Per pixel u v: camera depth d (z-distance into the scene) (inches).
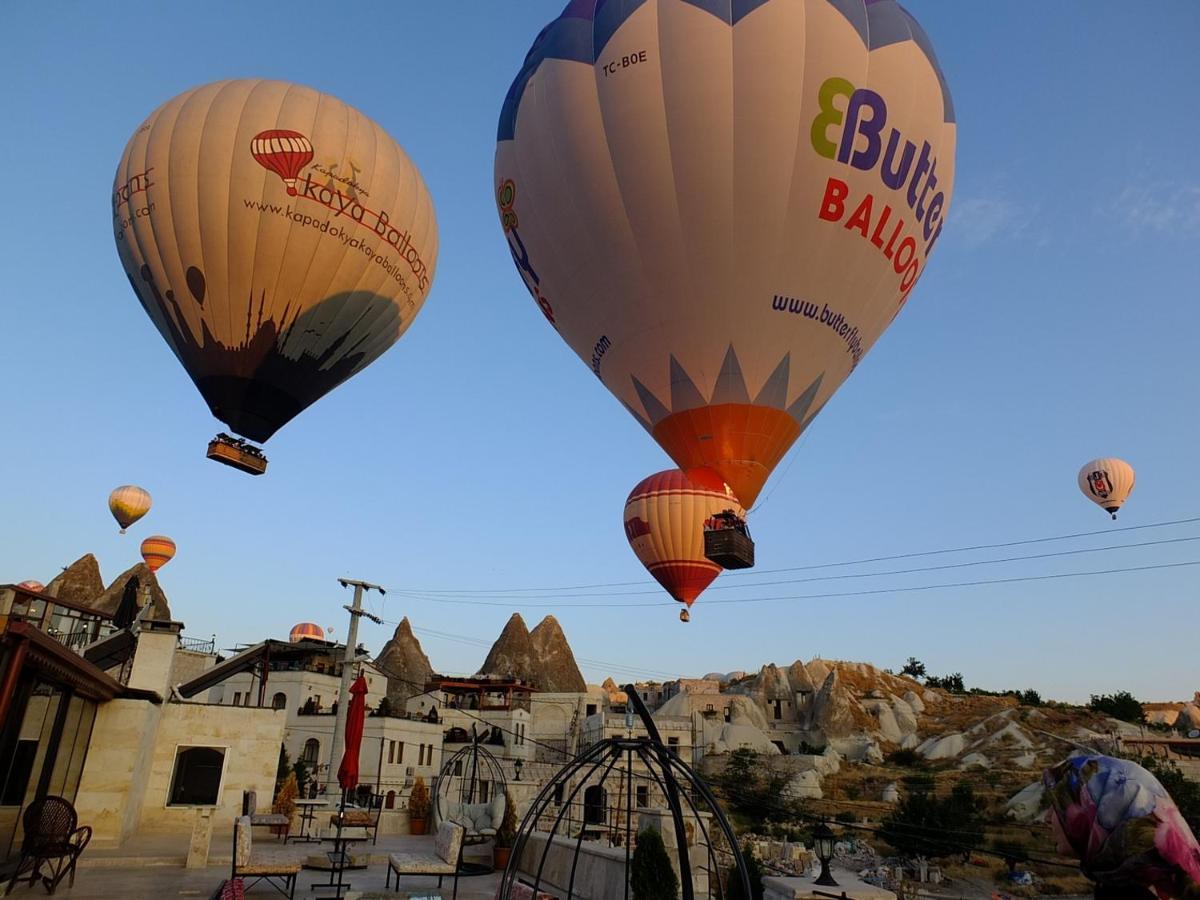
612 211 568.7
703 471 580.7
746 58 535.2
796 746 3496.6
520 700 2325.3
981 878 1579.7
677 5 557.3
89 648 861.8
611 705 2480.3
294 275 686.5
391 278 747.4
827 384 594.2
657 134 546.9
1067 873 1569.9
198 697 1900.8
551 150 595.2
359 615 1086.4
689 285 559.8
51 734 524.4
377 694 2231.8
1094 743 2871.6
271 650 1200.2
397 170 757.9
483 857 557.0
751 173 536.7
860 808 2348.7
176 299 676.7
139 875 469.1
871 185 546.9
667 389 583.5
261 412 701.9
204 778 830.5
